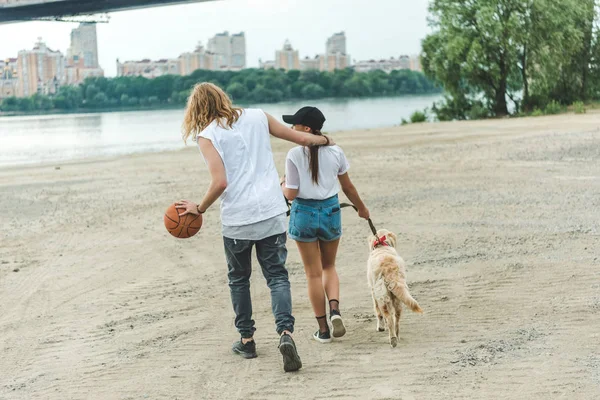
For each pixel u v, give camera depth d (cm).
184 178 1897
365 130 3506
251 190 521
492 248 893
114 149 3653
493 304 657
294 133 553
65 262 968
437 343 559
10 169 2447
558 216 1076
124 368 552
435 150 2244
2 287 845
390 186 1512
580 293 670
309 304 703
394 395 463
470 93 4841
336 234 588
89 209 1444
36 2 8094
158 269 903
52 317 711
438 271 796
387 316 543
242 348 557
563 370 485
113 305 744
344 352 555
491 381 474
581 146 2022
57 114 15862
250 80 18188
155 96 19000
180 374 530
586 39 4762
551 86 4678
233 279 547
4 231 1235
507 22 4469
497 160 1852
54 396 501
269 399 473
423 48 4862
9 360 588
